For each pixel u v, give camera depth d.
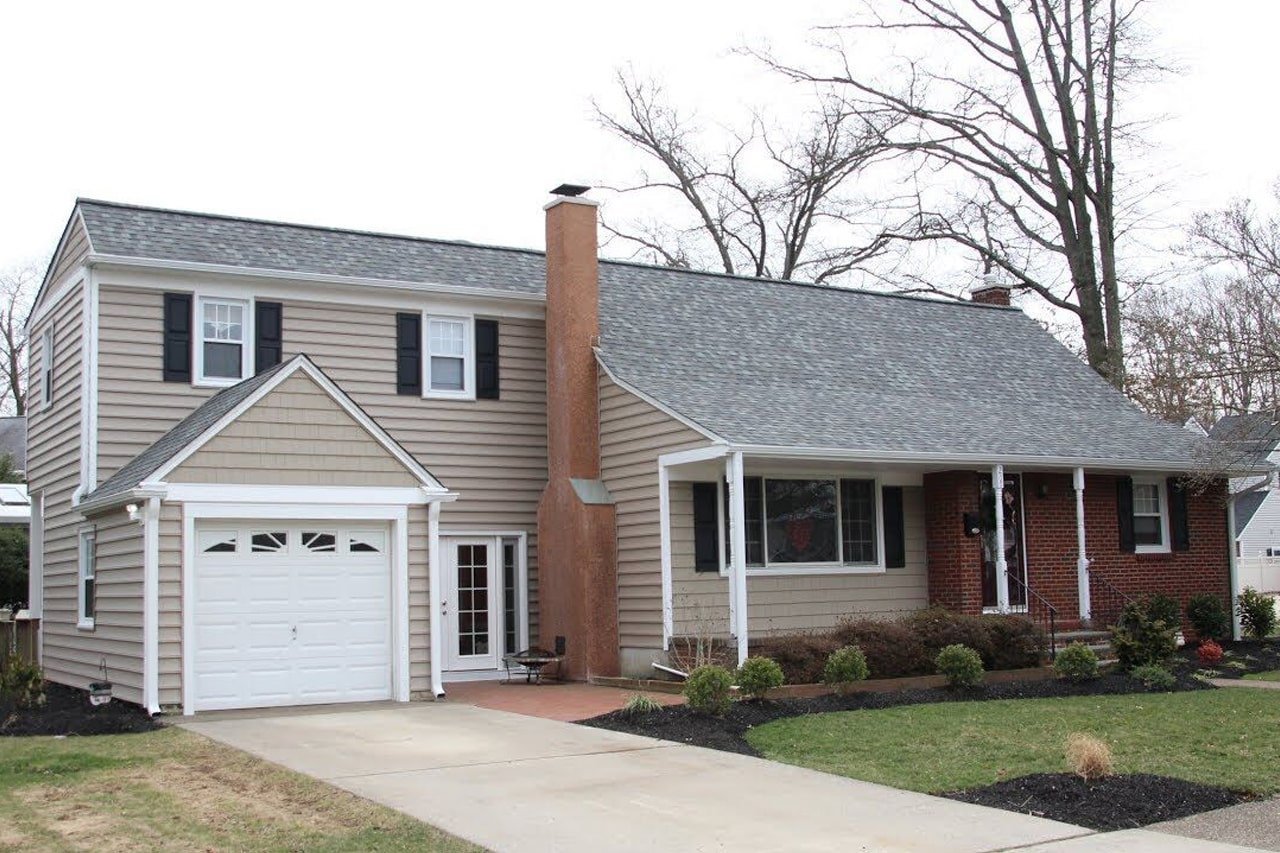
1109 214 34.03
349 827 9.44
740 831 9.30
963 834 9.19
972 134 35.66
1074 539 22.73
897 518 21.27
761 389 20.62
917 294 38.59
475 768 11.75
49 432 21.22
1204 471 22.28
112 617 16.92
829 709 15.42
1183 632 23.59
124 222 19.47
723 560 19.27
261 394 16.23
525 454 21.62
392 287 20.52
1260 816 9.78
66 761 12.09
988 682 18.05
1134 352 36.41
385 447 17.05
